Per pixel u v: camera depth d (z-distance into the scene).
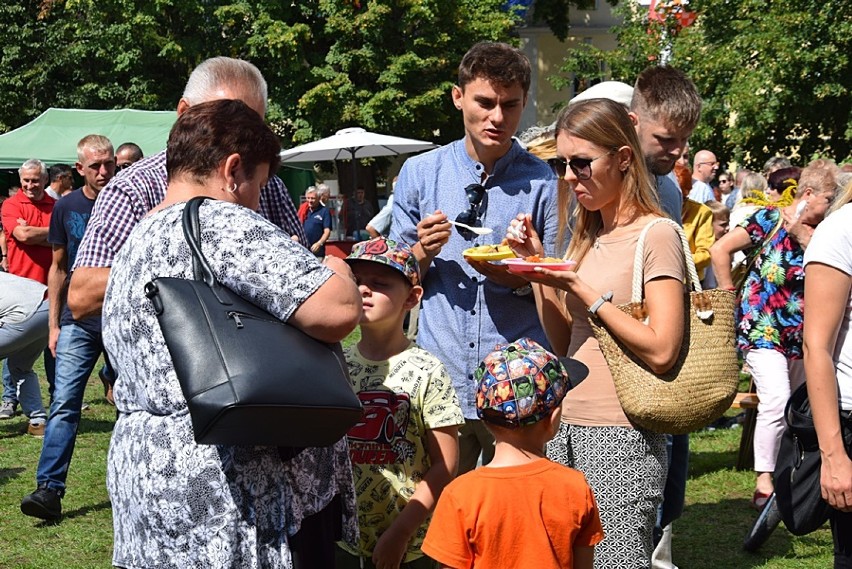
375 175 29.17
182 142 2.67
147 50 30.12
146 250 2.57
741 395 6.84
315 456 2.71
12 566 5.26
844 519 3.16
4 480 6.99
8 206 9.56
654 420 3.19
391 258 3.38
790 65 17.75
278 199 3.87
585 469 3.37
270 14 27.91
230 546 2.48
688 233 5.39
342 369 2.48
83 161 7.11
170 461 2.50
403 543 3.22
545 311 3.63
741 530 5.75
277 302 2.44
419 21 27.48
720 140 19.77
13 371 8.45
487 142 3.90
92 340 6.09
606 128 3.31
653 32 21.97
